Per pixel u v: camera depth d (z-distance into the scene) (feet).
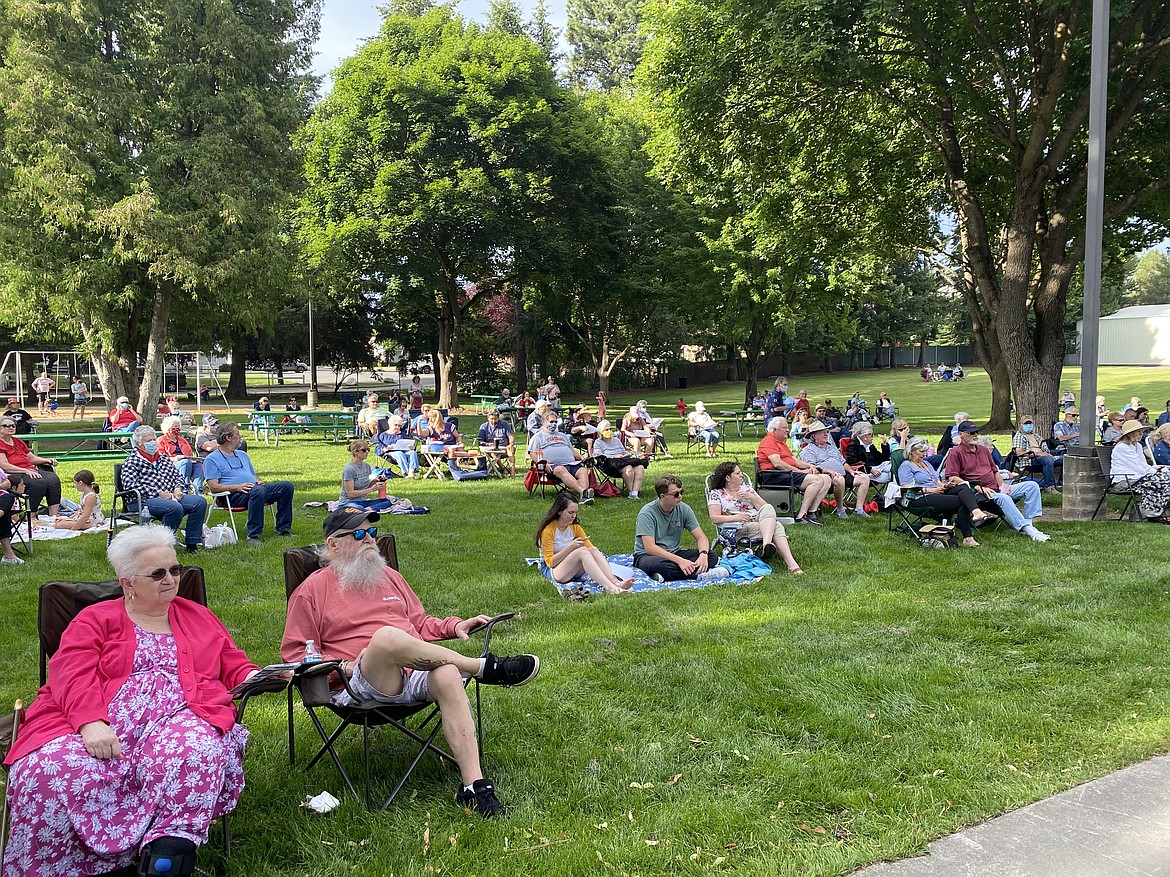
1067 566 26.99
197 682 12.02
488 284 118.11
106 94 72.59
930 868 11.06
